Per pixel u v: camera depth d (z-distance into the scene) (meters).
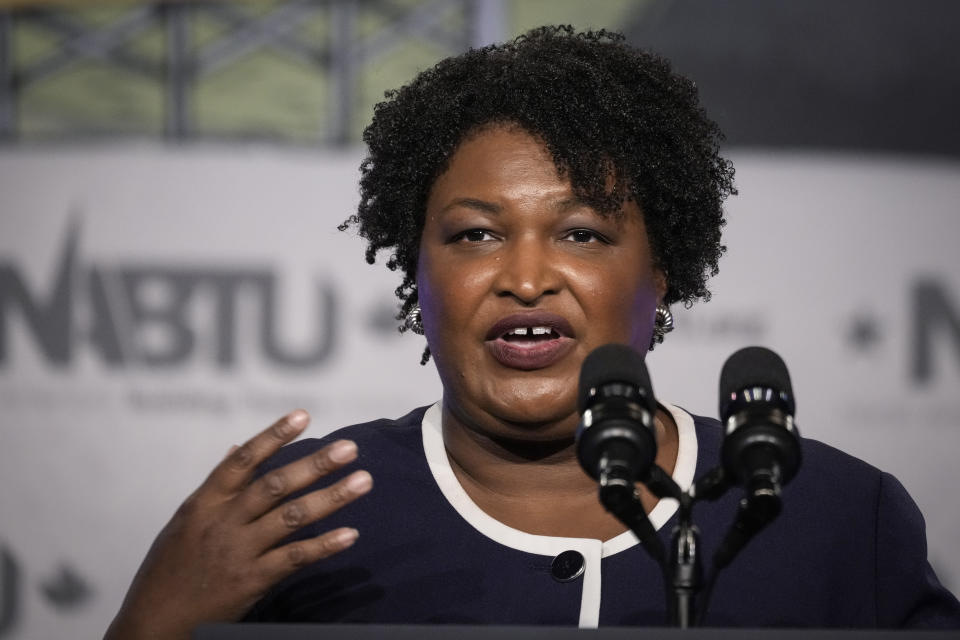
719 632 3.83
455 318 5.37
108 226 11.94
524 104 5.54
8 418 11.87
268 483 4.66
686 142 5.97
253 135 12.04
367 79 12.03
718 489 4.16
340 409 11.85
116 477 11.88
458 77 6.09
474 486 5.72
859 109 11.90
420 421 6.16
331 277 11.92
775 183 11.80
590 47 6.16
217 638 3.98
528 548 5.41
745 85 11.91
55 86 12.05
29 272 11.90
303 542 4.71
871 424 11.68
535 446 5.53
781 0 11.91
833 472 5.79
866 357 11.70
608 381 4.18
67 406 11.88
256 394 11.85
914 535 5.72
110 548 11.91
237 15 12.11
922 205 11.82
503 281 5.26
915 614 5.62
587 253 5.39
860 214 11.81
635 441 4.01
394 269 6.54
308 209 11.97
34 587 11.91
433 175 5.74
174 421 11.88
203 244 11.93
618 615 5.24
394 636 3.94
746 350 4.41
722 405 4.28
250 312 11.90
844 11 11.91
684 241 6.04
